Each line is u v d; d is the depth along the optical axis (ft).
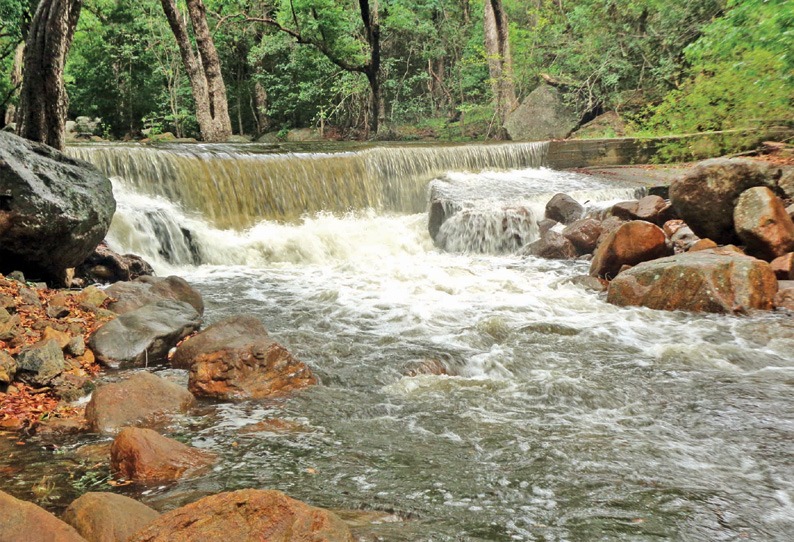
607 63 85.35
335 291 33.58
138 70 104.42
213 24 99.86
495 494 13.67
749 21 50.98
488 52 95.91
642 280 30.45
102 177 33.32
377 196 57.47
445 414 18.29
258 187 51.13
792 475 14.57
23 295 25.98
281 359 20.58
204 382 19.85
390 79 104.88
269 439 16.55
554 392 19.83
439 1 107.65
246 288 35.53
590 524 12.48
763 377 21.22
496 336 26.17
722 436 16.71
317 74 100.27
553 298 32.24
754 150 55.72
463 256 47.62
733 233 35.96
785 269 31.37
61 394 19.30
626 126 80.53
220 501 10.23
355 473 14.61
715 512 12.96
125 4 97.86
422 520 12.57
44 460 15.21
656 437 16.67
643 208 44.19
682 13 79.77
